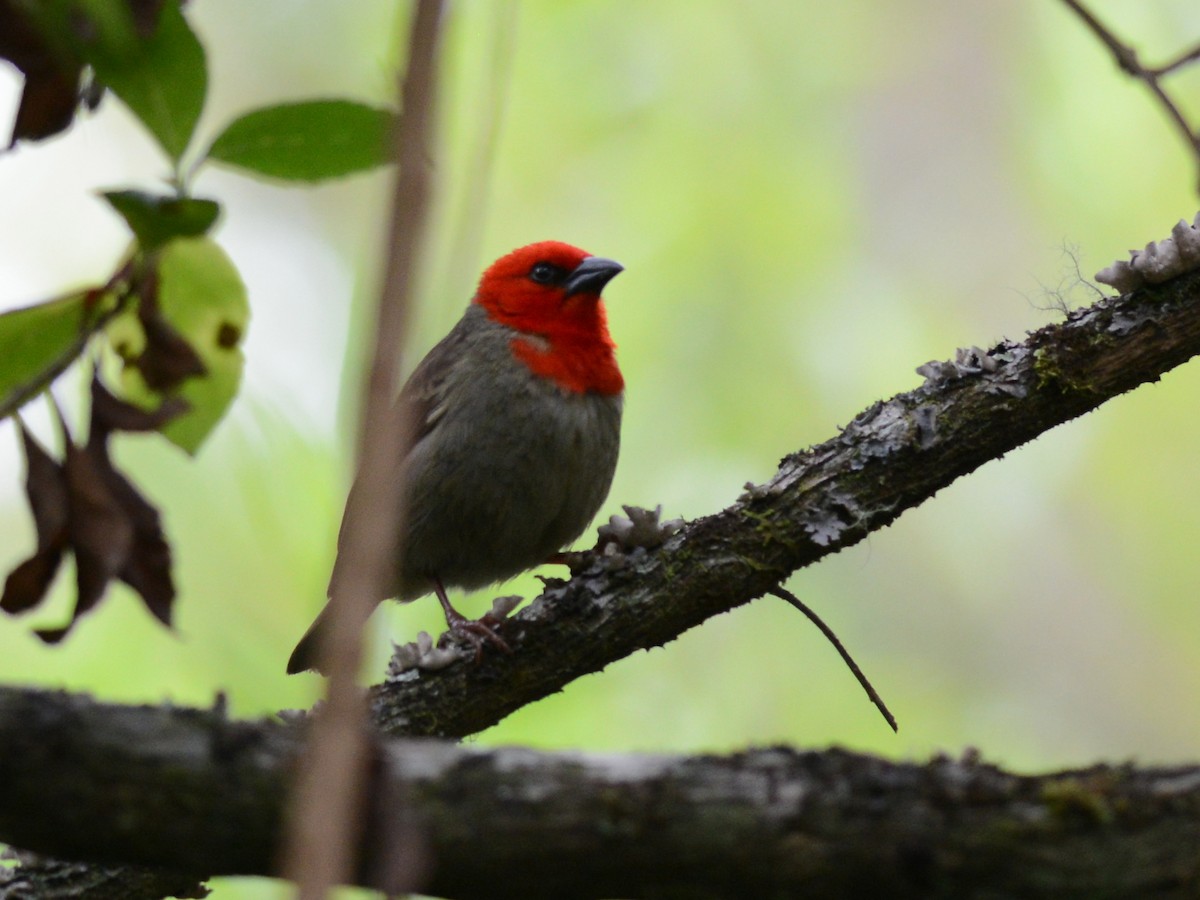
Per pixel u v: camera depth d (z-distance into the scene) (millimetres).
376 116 4199
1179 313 7176
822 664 13430
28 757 4223
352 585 2383
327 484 10773
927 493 7676
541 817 4383
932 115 16578
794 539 7734
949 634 15703
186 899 7160
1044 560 16062
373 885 4250
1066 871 4297
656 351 14469
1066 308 7496
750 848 4371
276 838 4309
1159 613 16031
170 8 4102
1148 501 16250
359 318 2627
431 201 2516
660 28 15594
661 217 15086
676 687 12883
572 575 8289
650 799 4402
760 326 14781
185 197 4172
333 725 2338
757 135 15523
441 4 2643
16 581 4477
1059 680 15805
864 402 14820
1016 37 16547
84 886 6953
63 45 4375
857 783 4426
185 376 4699
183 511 10617
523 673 8133
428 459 10672
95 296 4617
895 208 16375
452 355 10852
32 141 4871
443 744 4559
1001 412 7480
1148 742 15477
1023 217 16188
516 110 15141
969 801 4375
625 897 4488
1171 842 4309
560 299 10781
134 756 4277
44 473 4477
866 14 16469
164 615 4594
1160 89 5645
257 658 10383
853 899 4391
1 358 4531
